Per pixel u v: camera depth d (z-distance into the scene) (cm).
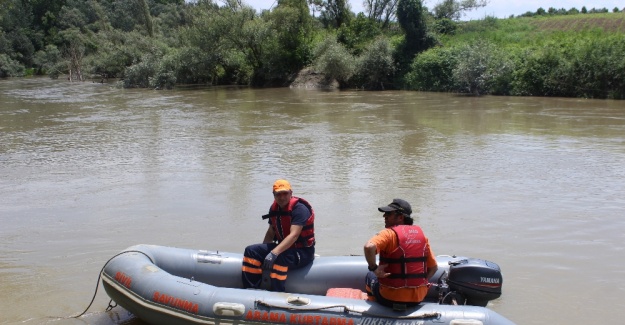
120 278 559
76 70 5706
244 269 568
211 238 823
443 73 3534
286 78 4231
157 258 595
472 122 2050
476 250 762
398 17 3816
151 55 4466
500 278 528
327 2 4659
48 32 8094
